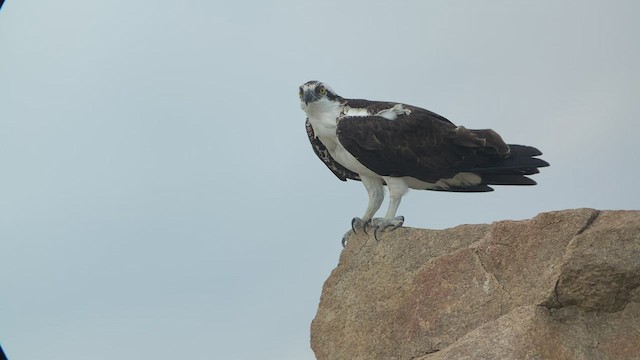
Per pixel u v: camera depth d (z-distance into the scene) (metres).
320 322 13.70
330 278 13.93
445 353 11.04
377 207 15.37
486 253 12.31
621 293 10.65
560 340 10.59
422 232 13.43
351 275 13.75
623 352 10.40
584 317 10.76
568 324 10.73
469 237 13.02
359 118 14.87
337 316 13.58
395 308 12.99
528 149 14.84
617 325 10.62
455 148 14.75
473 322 12.06
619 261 10.57
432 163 14.77
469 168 14.88
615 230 10.81
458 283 12.45
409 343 12.60
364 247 13.84
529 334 10.70
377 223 13.95
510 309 11.80
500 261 12.14
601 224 11.31
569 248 10.85
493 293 12.05
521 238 12.03
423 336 12.48
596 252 10.70
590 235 10.87
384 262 13.47
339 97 15.41
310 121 15.44
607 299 10.68
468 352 10.88
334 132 15.19
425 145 14.71
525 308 11.11
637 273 10.52
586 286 10.68
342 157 15.44
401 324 12.81
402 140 14.70
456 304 12.34
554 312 10.86
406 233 13.56
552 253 11.67
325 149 16.02
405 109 14.99
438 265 12.76
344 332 13.37
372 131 14.73
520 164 14.73
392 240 13.59
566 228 11.62
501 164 14.78
